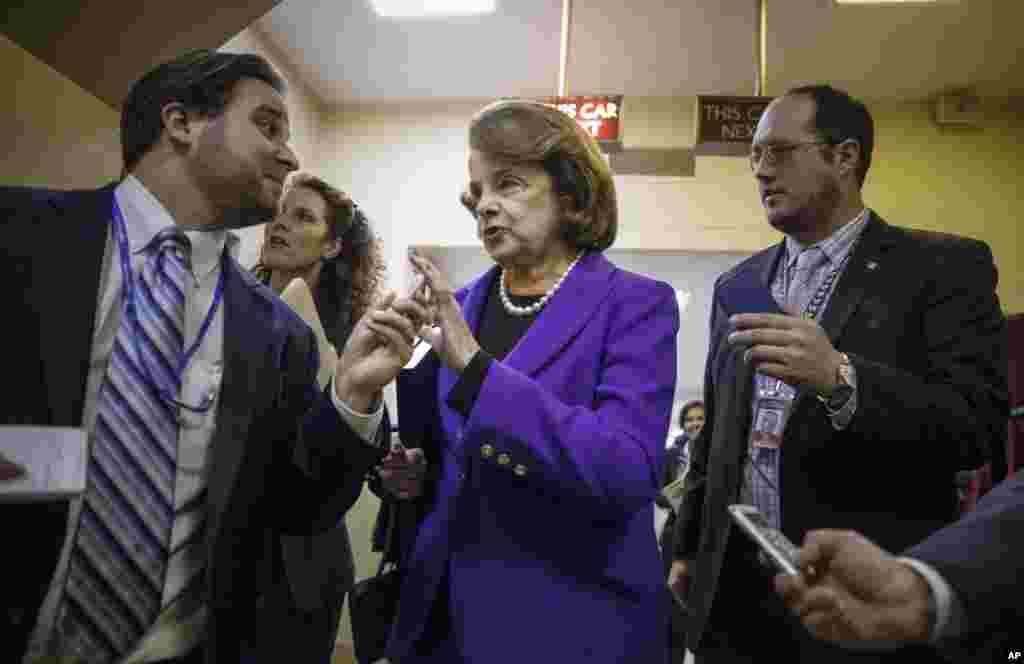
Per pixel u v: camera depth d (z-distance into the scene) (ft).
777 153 5.34
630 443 3.59
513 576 3.62
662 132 17.54
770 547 2.12
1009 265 16.85
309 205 7.44
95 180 5.50
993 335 4.60
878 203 17.25
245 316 3.90
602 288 4.16
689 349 24.79
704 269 19.30
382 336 3.69
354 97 18.52
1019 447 11.39
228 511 3.56
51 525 3.03
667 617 3.91
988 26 14.76
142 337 3.45
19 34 5.23
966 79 16.60
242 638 3.70
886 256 5.00
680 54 15.97
